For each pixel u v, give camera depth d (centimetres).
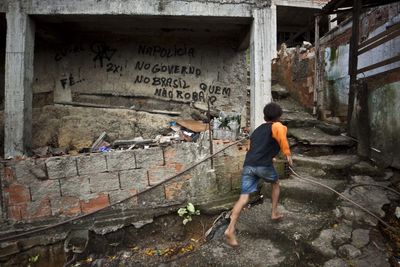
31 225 381
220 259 314
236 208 317
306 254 308
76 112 556
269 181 332
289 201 395
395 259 287
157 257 368
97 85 583
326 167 439
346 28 558
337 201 374
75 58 578
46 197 382
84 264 378
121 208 398
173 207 412
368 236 315
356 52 493
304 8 1039
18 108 401
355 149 507
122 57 587
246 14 433
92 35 569
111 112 561
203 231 405
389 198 373
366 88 474
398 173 426
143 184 404
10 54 401
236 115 471
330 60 620
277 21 1173
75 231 389
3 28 488
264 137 324
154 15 423
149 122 569
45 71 573
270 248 324
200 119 599
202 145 420
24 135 404
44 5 407
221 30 537
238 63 609
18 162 374
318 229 334
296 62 760
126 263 363
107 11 412
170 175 410
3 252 372
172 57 599
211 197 421
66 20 454
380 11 463
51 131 542
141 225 401
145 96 594
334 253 298
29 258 380
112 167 394
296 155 499
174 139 489
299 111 699
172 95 600
